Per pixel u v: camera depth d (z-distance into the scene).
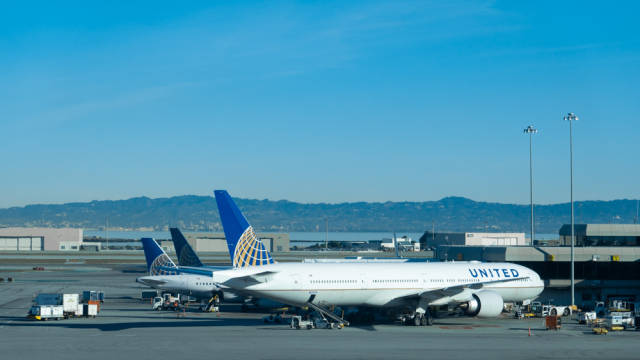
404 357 43.41
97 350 44.78
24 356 42.41
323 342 49.38
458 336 53.69
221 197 58.88
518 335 54.75
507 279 63.97
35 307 62.50
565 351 46.47
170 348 45.88
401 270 63.88
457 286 60.12
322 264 61.28
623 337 53.88
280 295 57.72
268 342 49.03
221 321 62.59
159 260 74.94
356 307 68.38
